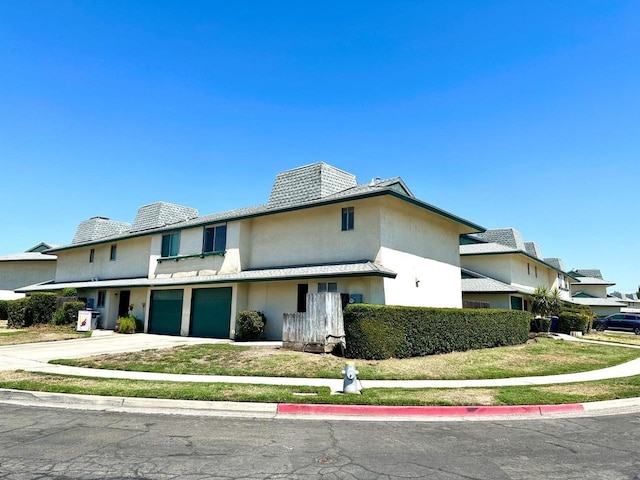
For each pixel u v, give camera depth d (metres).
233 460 5.71
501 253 32.41
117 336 23.19
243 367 13.16
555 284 42.81
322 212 20.70
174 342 19.81
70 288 29.08
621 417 8.84
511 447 6.61
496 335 20.28
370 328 14.46
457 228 25.12
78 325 23.67
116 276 30.86
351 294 18.16
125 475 5.09
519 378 13.01
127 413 8.39
